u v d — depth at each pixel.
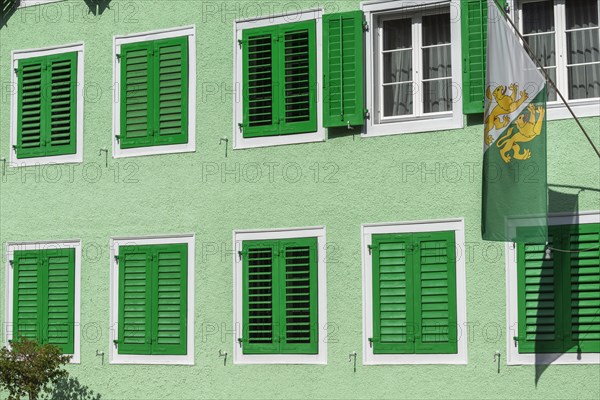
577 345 17.23
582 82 17.92
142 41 20.84
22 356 20.03
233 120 19.94
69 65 21.39
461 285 18.06
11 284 21.44
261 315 19.44
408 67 19.08
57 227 21.17
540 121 16.58
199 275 19.95
